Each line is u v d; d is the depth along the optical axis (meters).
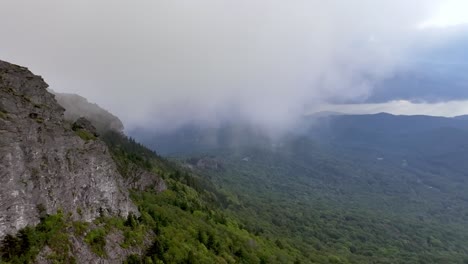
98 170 88.25
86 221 78.75
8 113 70.38
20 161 66.06
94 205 84.38
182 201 177.25
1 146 63.22
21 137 68.19
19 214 62.44
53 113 85.75
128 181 160.88
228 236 153.50
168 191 185.12
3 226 59.62
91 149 89.06
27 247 61.00
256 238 183.88
